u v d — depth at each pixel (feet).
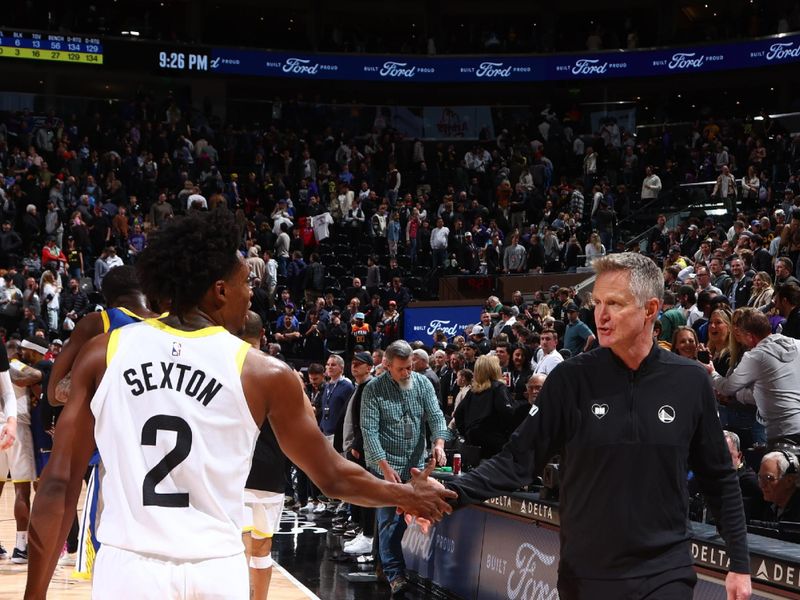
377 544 21.75
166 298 7.38
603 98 92.84
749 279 33.22
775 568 10.87
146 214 66.90
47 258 56.34
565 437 8.71
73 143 70.79
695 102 90.79
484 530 18.79
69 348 12.36
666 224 61.98
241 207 69.05
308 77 87.66
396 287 57.93
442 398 33.19
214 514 6.72
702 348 18.94
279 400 7.13
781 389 15.48
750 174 61.72
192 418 6.79
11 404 18.94
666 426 8.45
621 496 8.38
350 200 68.39
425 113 84.17
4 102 72.43
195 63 83.76
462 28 96.27
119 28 82.64
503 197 70.64
